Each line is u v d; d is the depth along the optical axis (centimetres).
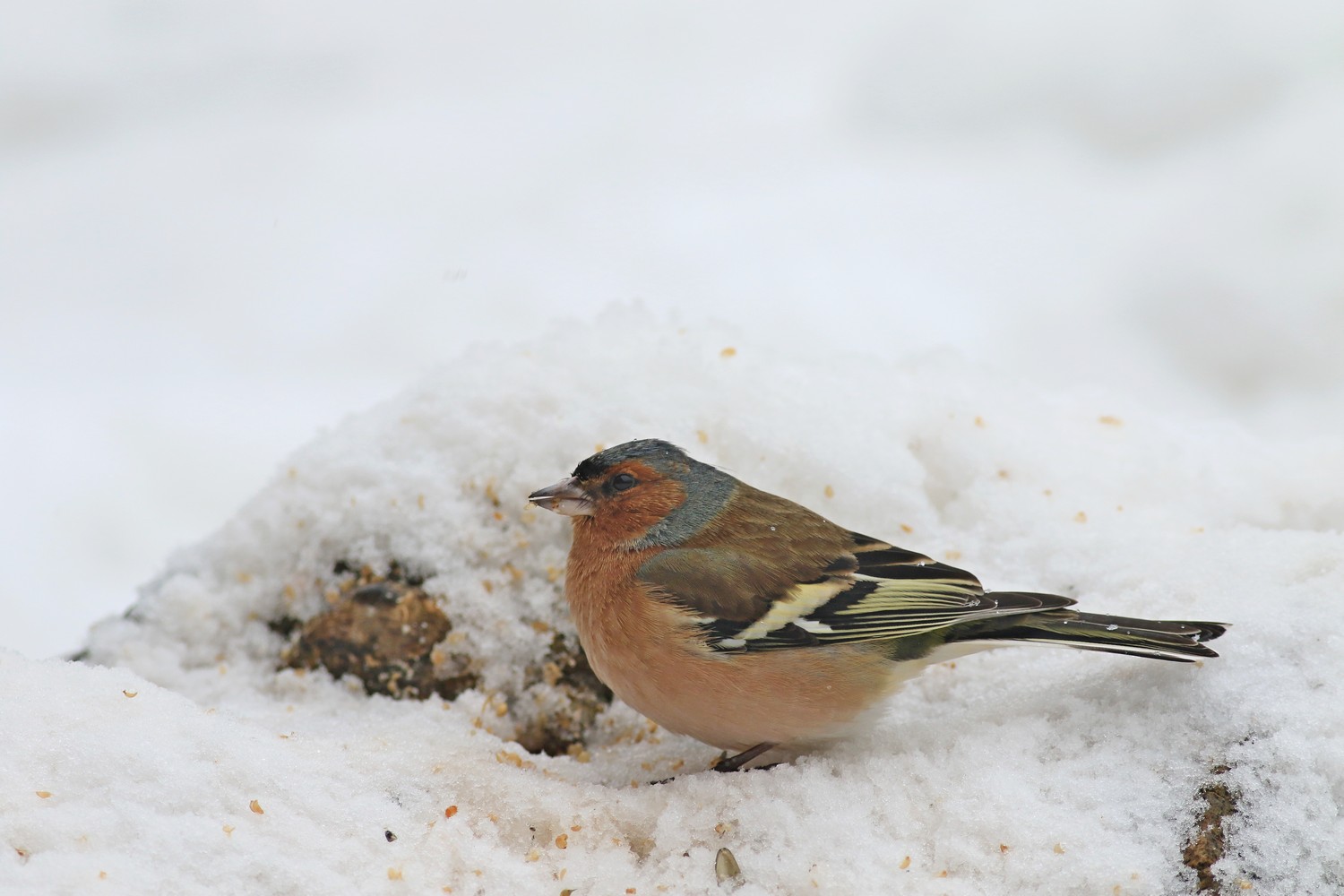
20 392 1862
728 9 2898
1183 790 688
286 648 954
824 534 803
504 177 2409
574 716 916
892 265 2175
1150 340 2017
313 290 2155
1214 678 736
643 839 722
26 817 635
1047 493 990
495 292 2133
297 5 2914
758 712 755
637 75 2791
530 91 2738
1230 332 1995
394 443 1014
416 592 945
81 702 718
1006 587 902
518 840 716
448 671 923
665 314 2039
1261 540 868
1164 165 2369
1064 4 2691
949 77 2619
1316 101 2353
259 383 1936
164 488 1706
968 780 712
